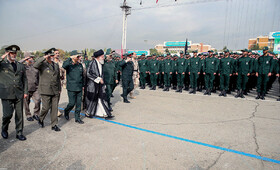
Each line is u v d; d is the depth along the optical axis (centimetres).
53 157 283
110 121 465
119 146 322
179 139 355
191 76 920
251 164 270
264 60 734
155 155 292
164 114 532
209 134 383
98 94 482
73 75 433
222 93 850
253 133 391
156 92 952
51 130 400
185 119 485
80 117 503
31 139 351
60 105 628
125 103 676
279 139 361
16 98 338
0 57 319
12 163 265
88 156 287
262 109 595
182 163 269
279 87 1263
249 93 954
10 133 380
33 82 459
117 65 1169
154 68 1037
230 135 379
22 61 455
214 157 289
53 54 372
